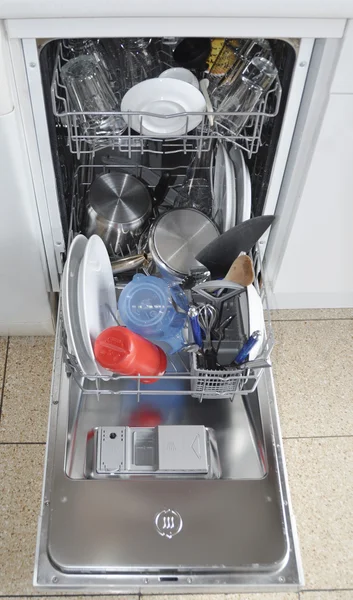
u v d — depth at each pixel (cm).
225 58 112
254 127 114
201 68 114
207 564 108
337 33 90
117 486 116
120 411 126
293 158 111
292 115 105
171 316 118
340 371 149
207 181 140
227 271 115
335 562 122
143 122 113
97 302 115
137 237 136
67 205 132
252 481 118
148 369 111
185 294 119
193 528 112
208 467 118
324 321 156
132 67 118
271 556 110
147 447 121
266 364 104
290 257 130
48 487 115
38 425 137
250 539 111
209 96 114
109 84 116
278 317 156
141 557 108
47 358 146
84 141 119
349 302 154
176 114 102
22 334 148
